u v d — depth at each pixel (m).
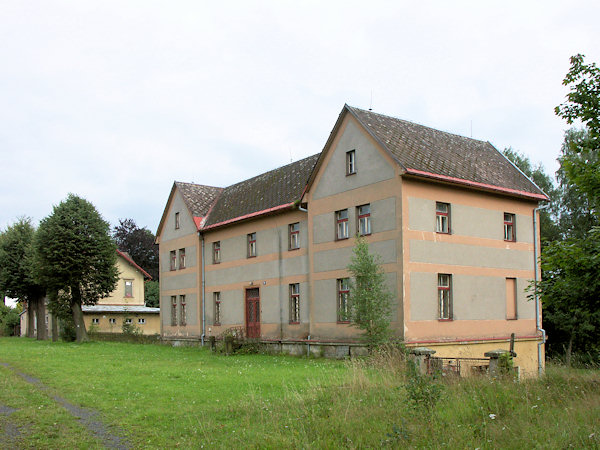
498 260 25.83
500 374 12.43
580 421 8.20
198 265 36.53
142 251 74.31
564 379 12.16
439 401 9.81
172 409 12.15
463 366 17.12
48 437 9.91
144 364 22.44
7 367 21.39
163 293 40.97
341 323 24.41
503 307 25.80
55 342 42.22
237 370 19.47
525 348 26.34
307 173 29.75
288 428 9.54
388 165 22.81
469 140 29.95
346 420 9.48
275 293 29.31
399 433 8.16
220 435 9.72
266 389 14.47
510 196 26.66
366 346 22.11
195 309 36.78
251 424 10.32
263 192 32.38
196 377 17.42
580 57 12.42
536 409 9.21
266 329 29.86
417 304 22.20
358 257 21.89
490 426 8.35
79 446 9.30
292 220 28.42
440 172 23.55
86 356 26.80
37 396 13.95
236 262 32.81
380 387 12.16
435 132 28.31
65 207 39.50
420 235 22.66
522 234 27.30
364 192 23.81
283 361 23.41
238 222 32.38
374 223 23.27
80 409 12.35
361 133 24.23
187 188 39.53
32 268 41.19
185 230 38.41
